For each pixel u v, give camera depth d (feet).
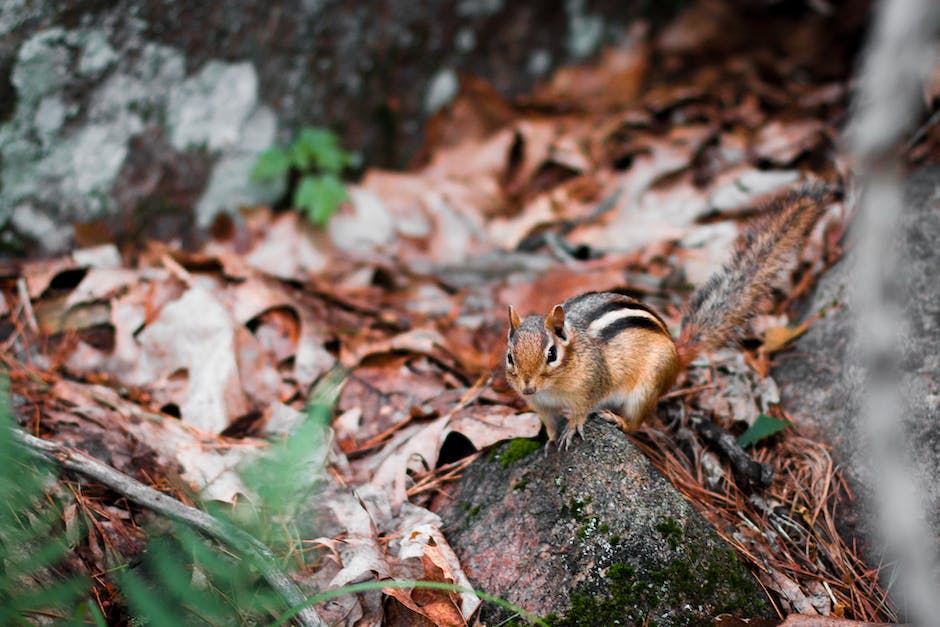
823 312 2.72
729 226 3.04
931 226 2.68
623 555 2.30
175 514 2.29
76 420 2.52
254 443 2.56
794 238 2.59
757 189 3.12
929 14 2.94
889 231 2.71
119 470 2.45
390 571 2.33
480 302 3.01
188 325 2.71
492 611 2.29
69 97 2.94
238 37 3.16
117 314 2.76
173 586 2.23
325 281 3.13
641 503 2.34
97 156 3.00
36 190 2.94
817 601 2.34
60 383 2.61
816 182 2.66
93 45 2.94
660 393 2.50
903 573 2.36
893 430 2.48
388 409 2.66
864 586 2.38
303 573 2.33
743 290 2.58
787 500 2.48
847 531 2.45
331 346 2.80
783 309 2.81
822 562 2.41
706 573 2.30
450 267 3.17
